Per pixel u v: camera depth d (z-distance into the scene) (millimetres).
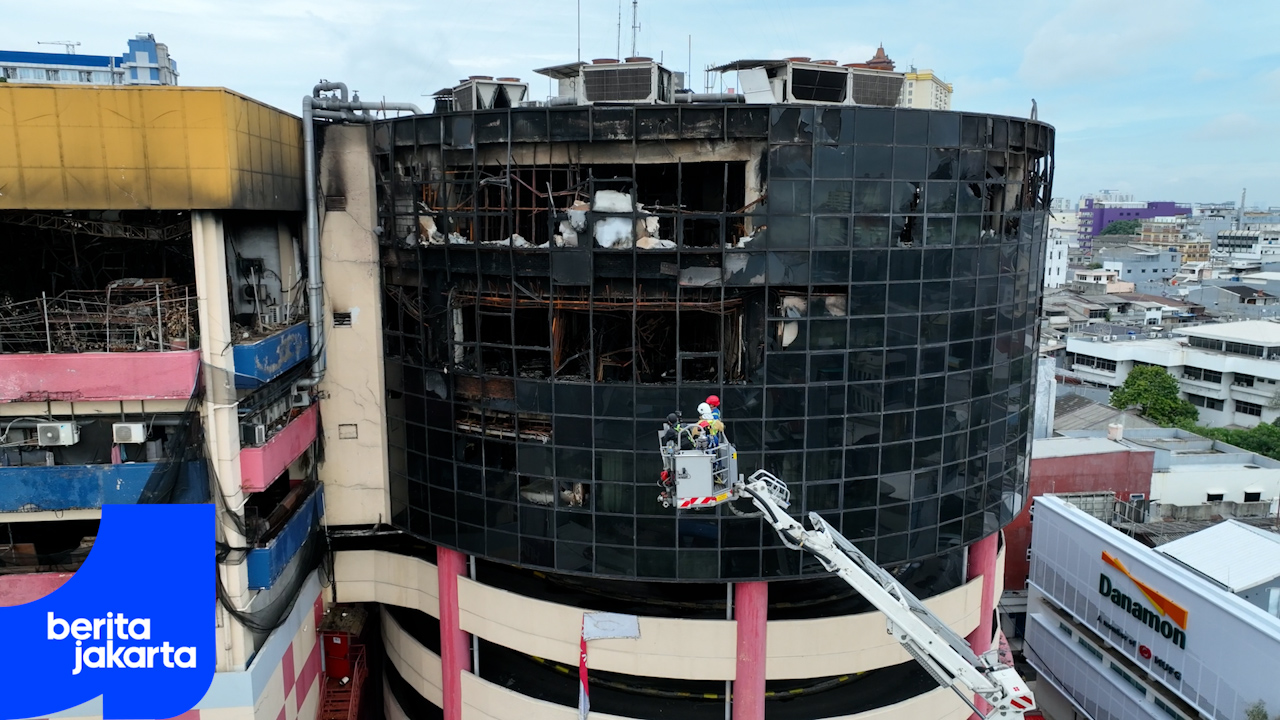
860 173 28406
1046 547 54875
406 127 31391
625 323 34156
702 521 29938
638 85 33031
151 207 25703
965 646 23875
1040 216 34094
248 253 33531
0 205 25016
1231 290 175375
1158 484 65750
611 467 30125
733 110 27922
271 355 29703
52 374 26344
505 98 35844
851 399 29672
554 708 32938
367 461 36062
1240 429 94250
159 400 27578
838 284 28828
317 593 36188
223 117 25531
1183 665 42156
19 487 27172
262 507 35281
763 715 32125
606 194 28953
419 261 31797
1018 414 34469
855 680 36500
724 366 32594
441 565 34562
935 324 30172
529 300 30062
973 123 29562
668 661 31672
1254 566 44031
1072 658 51188
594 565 30953
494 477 31906
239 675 28750
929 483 31344
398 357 34188
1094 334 135750
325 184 33562
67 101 24891
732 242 33938
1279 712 36312
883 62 39344
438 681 36531
